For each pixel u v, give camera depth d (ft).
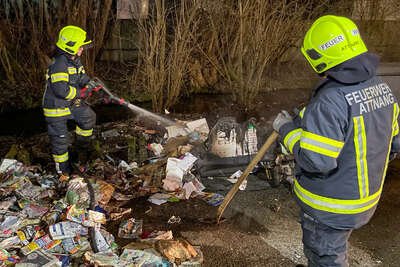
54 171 13.84
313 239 7.55
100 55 22.45
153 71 18.81
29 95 19.81
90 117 14.25
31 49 19.95
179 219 11.40
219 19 20.25
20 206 11.24
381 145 6.82
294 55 23.16
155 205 12.05
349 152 6.66
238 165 13.57
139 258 9.32
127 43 22.49
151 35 18.49
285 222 11.44
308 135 6.47
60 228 10.06
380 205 12.30
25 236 9.99
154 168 13.80
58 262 9.07
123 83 21.48
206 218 11.51
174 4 20.13
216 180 13.32
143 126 17.76
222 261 9.77
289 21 20.33
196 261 9.55
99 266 8.97
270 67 22.66
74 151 15.10
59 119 12.89
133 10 20.34
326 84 6.76
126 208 11.85
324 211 7.13
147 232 10.78
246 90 19.83
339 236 7.40
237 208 12.02
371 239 10.75
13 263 9.14
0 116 18.54
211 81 21.98
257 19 18.99
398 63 20.40
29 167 13.73
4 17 19.90
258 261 9.82
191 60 21.44
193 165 13.65
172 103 19.81
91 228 10.23
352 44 6.43
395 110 7.09
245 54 20.12
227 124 13.66
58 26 19.95
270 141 8.96
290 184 13.10
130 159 14.73
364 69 6.37
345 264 7.68
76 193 11.64
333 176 6.91
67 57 12.69
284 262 9.80
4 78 20.38
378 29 24.76
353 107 6.42
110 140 16.25
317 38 6.64
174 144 15.19
